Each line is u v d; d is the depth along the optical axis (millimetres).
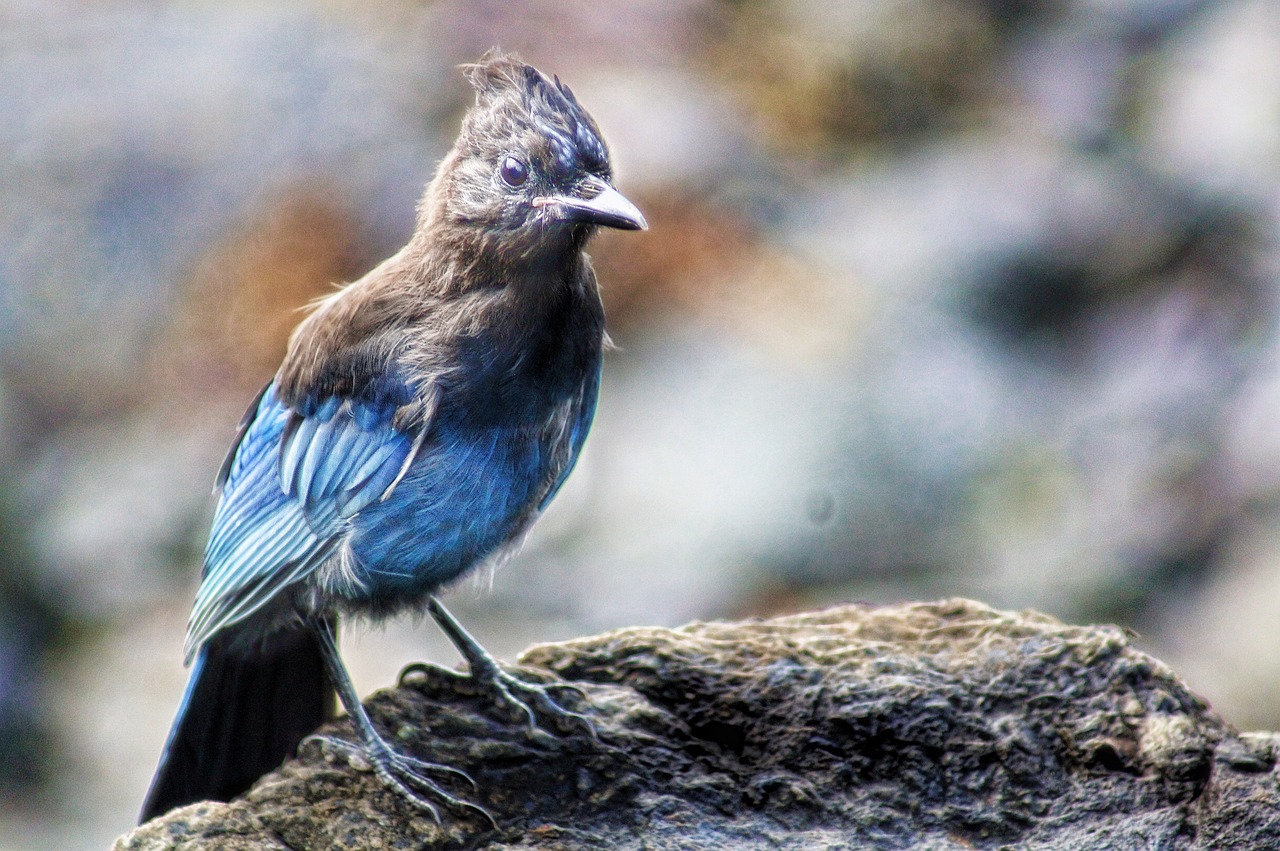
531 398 6617
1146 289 15805
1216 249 15930
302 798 6086
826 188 17094
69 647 14570
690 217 16312
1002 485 13969
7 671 14242
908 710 6535
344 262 16531
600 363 7016
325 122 17281
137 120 17547
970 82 18625
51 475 15742
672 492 13875
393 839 5953
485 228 6562
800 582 13359
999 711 6562
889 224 16312
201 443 15766
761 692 6719
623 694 6758
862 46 18625
